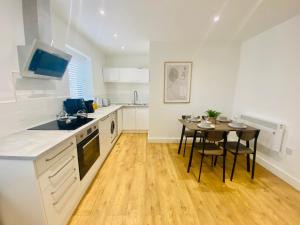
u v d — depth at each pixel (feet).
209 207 5.98
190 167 9.03
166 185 7.32
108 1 6.28
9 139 4.88
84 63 12.20
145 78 15.89
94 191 6.86
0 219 4.19
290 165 7.51
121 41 11.76
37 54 5.35
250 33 9.64
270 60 8.76
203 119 10.15
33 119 6.39
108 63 16.78
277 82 8.27
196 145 8.71
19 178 3.87
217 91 12.18
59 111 8.16
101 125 8.92
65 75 8.71
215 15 7.43
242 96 11.30
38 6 5.67
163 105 12.49
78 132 5.92
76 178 5.87
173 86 12.15
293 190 7.02
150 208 5.91
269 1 6.15
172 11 7.07
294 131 7.32
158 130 12.92
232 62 11.75
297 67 7.19
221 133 7.43
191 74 11.98
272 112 8.62
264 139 8.70
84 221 5.33
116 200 6.32
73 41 9.37
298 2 6.15
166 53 11.75
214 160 9.86
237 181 7.68
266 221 5.38
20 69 5.47
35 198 3.99
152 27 8.98
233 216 5.57
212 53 11.69
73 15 7.55
